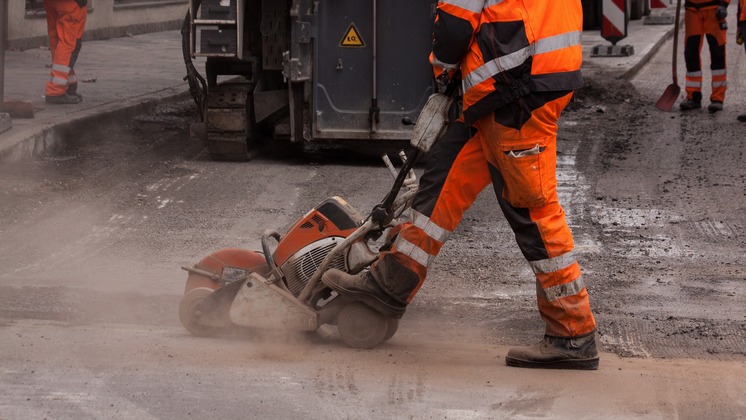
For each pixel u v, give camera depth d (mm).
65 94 21938
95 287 10984
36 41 34094
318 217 9055
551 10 7766
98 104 22062
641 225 14422
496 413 7055
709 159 18875
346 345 8773
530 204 7973
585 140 20656
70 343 8578
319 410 7055
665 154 19344
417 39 18031
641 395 7492
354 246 8930
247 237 13477
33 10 34250
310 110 18375
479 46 7730
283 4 18125
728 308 10641
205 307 8906
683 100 25969
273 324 8688
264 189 16391
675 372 8188
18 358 8070
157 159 18438
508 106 7738
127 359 8141
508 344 9484
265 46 18297
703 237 13797
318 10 17938
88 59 31734
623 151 19625
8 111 19484
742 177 17422
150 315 10102
